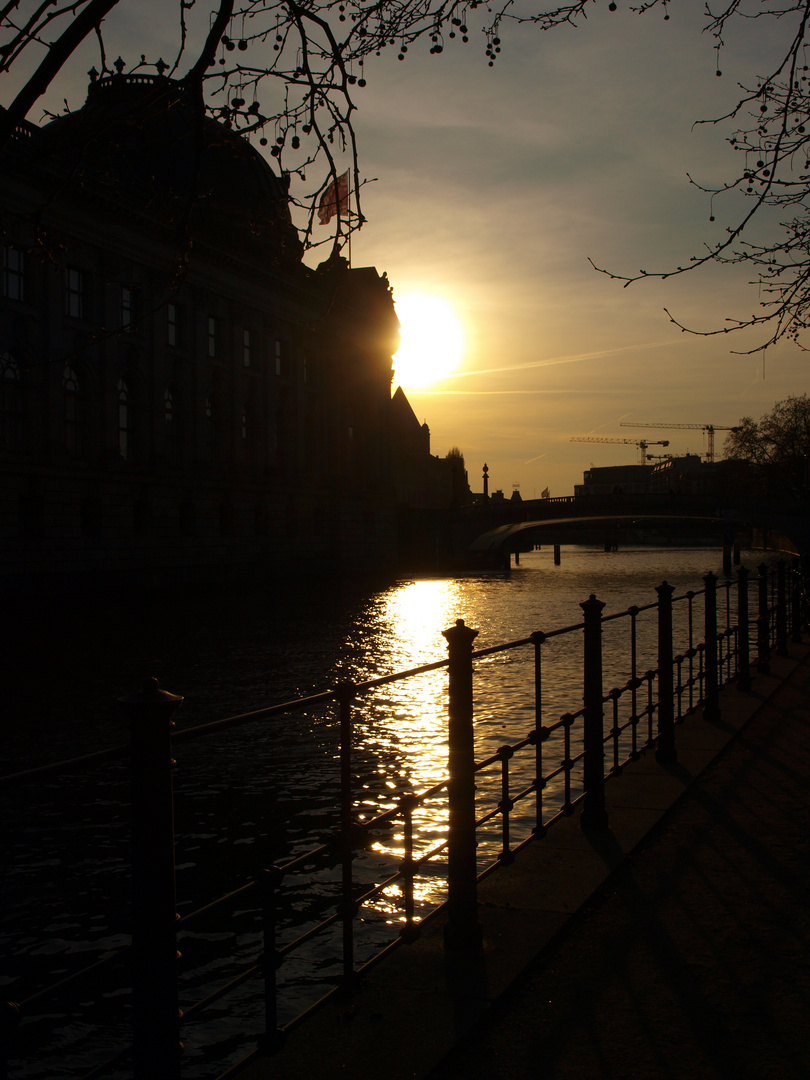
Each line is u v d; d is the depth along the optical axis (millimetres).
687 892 6441
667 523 119750
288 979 8125
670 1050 4434
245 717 4305
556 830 7758
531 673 24766
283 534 80750
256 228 7848
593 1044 4496
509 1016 4793
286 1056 4391
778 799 8672
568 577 84688
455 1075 4254
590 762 7797
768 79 7953
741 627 14438
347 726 5117
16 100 5867
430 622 41844
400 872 5609
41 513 54000
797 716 12523
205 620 42562
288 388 82250
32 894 10469
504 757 6750
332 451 89188
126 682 24641
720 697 13891
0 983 8461
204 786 14406
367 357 95688
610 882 6664
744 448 122750
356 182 7375
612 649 29781
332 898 10008
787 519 94438
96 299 57969
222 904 4191
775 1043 4484
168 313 65688
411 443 184250
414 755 16453
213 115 7125
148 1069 3703
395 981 5121
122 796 14273
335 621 42188
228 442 73188
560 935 5773
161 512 65188
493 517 103375
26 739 18312
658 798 8633
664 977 5195
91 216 55281
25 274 52719
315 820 12797
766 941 5633
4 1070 3244
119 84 6707
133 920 3725
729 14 7625
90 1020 7777
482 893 6383
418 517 104188
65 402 56562
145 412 63188
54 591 54000
